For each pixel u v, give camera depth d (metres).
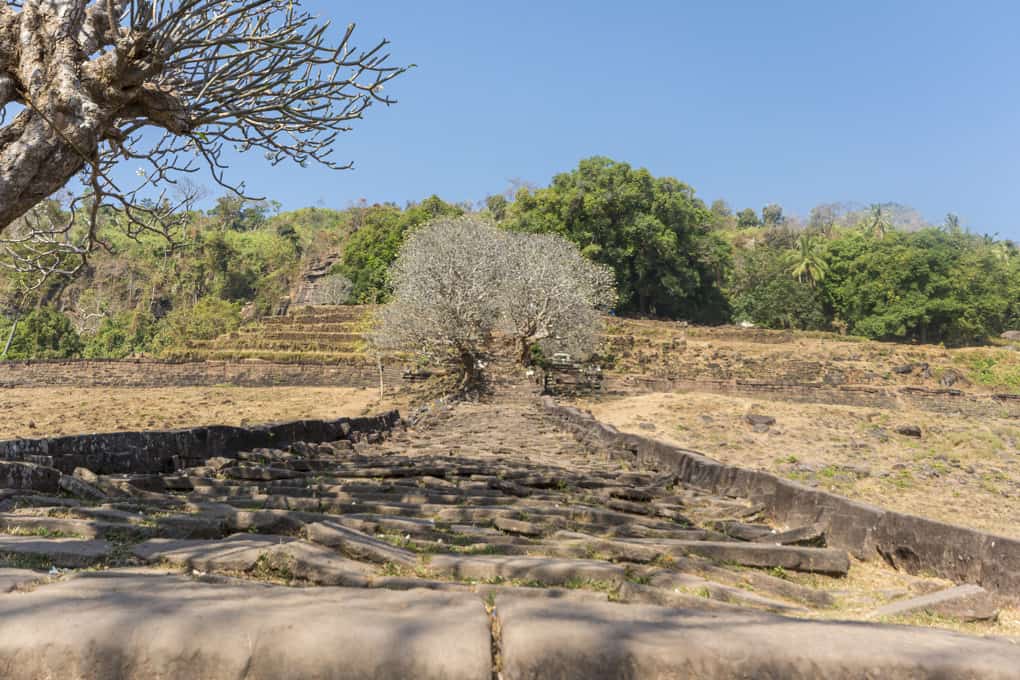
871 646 1.62
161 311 82.31
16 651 1.54
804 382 43.75
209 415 29.94
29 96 5.27
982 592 3.70
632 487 8.30
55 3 5.52
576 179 69.50
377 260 68.19
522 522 4.79
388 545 3.53
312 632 1.57
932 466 18.08
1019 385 44.50
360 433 14.95
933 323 72.06
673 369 45.62
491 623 1.81
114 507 4.59
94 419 27.06
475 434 18.00
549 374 39.66
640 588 2.79
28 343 50.88
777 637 1.65
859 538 5.24
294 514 4.50
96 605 1.75
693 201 77.56
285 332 50.25
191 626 1.58
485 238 41.28
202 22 5.56
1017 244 104.75
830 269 77.44
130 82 5.48
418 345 37.34
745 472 7.76
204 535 3.57
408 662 1.51
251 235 111.81
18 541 3.15
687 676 1.53
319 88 6.38
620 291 66.50
